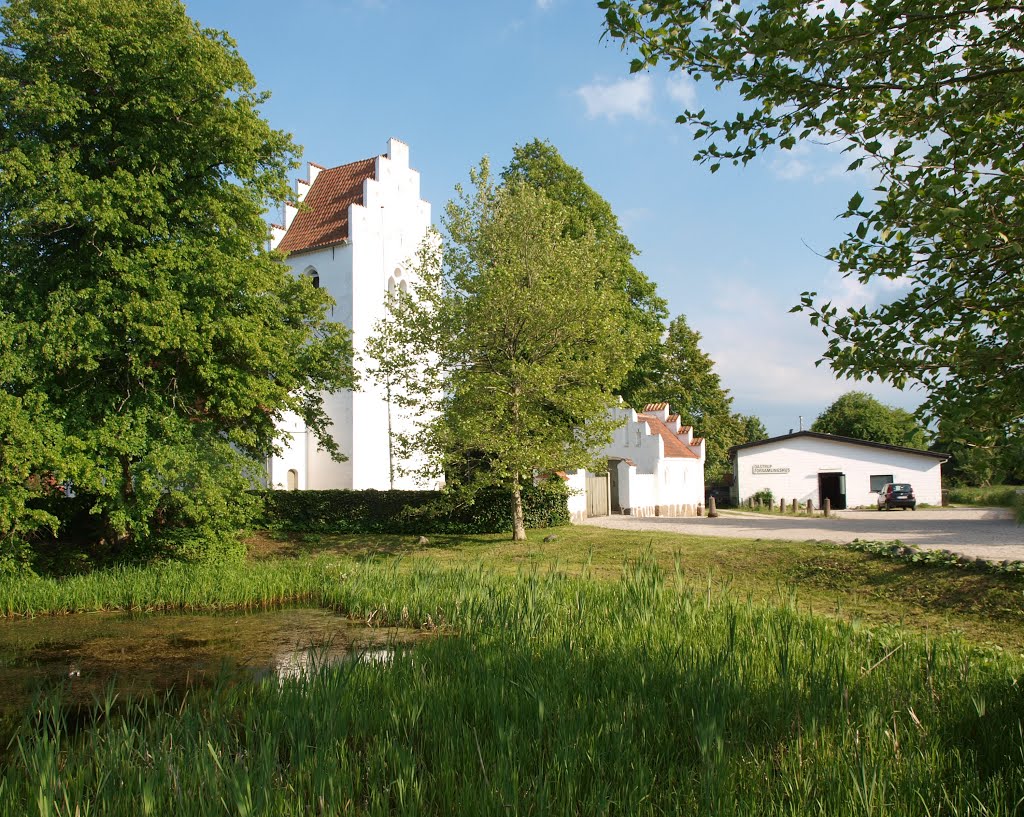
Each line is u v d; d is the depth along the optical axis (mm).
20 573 17203
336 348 23516
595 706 6359
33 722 7859
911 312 5293
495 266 22609
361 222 33031
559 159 36062
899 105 5266
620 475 35406
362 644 11078
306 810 4996
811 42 5055
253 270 19062
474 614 11078
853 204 5172
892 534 21953
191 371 19844
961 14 4910
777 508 48531
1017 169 4910
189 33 18641
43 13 17531
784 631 8062
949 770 5191
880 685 6832
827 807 4637
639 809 4625
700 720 5586
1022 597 12023
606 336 22859
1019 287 4973
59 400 18031
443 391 23547
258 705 7172
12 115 17375
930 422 5020
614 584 12516
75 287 17578
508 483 23344
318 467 33031
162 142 18719
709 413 52656
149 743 6293
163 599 15258
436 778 5379
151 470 17984
